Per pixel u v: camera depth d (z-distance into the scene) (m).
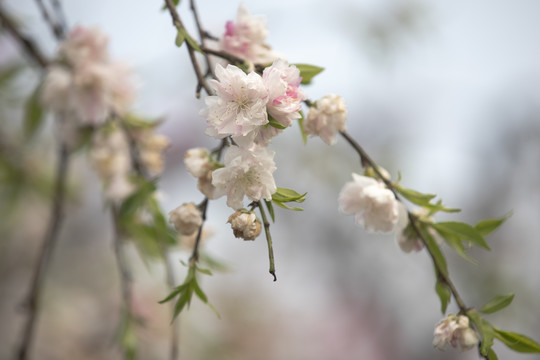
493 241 2.54
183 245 1.47
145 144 1.51
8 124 1.70
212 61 1.34
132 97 1.51
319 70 1.31
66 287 2.44
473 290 2.43
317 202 2.54
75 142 1.52
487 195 2.64
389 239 2.70
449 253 2.49
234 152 1.22
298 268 2.80
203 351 2.10
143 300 1.88
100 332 2.41
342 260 2.75
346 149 2.40
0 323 2.40
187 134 2.46
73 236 2.49
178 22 1.27
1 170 1.70
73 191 1.88
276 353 2.81
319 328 2.92
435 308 2.76
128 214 1.44
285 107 1.21
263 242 2.74
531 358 2.29
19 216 2.11
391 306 2.82
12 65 1.59
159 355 1.93
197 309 2.15
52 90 1.49
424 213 1.31
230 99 1.21
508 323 2.37
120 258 1.49
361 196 1.30
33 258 2.42
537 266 2.52
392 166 2.40
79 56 1.48
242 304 2.83
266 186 1.22
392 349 2.85
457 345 1.26
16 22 1.57
